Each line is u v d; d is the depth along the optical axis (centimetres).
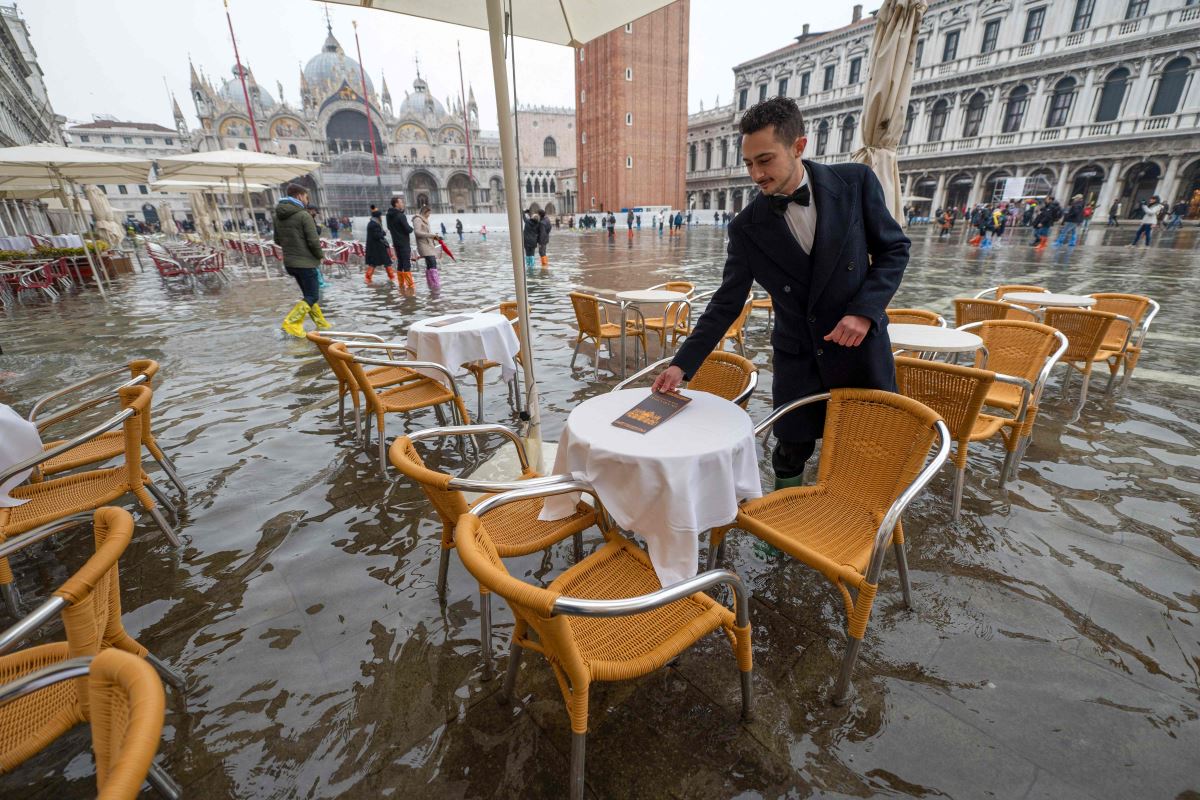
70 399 468
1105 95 2630
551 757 156
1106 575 218
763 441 358
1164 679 171
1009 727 158
